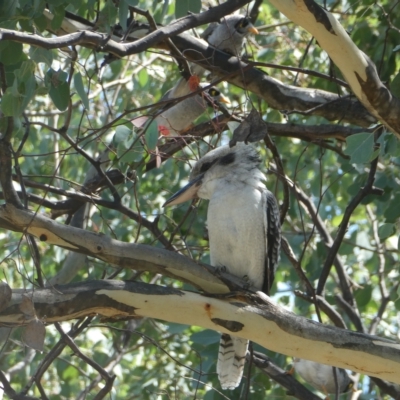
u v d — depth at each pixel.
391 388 9.85
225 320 6.91
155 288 6.87
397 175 11.06
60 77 7.26
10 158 6.79
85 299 6.65
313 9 6.54
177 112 10.80
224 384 8.62
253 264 8.59
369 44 11.19
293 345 6.94
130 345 14.65
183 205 12.18
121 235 13.06
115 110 14.25
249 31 11.97
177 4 7.29
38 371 8.18
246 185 8.61
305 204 11.11
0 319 6.33
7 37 6.47
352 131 9.80
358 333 6.93
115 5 8.14
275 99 10.26
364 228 14.94
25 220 6.84
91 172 10.73
